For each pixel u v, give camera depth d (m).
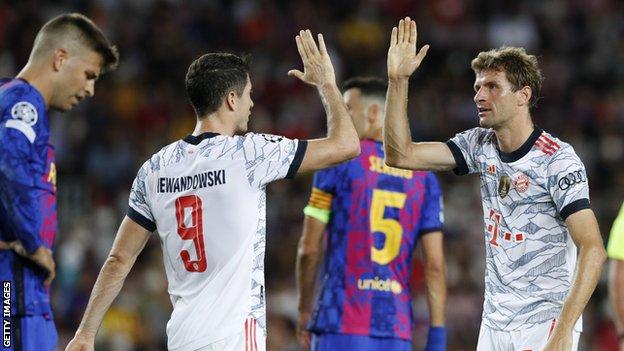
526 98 20.14
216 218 19.05
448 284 49.06
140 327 45.50
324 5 77.50
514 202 20.14
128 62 68.19
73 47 18.81
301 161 19.34
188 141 19.52
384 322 24.30
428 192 25.05
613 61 76.88
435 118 67.44
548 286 19.94
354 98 24.89
